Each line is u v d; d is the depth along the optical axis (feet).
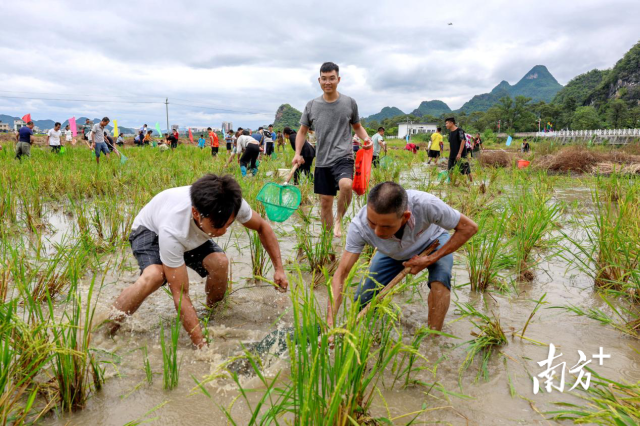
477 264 14.55
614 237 13.23
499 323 10.40
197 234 9.60
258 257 13.67
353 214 22.07
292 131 31.63
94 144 41.27
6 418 6.77
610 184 24.12
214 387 8.05
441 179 33.32
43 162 37.65
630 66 565.53
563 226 19.99
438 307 9.82
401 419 7.29
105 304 11.09
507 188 31.14
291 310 11.37
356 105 17.06
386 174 33.65
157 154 59.77
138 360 8.88
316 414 6.17
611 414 6.64
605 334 10.27
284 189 17.85
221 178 8.70
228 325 10.55
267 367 8.54
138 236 10.22
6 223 18.08
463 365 8.91
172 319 10.65
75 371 7.32
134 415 7.30
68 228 18.67
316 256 14.15
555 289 13.08
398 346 7.32
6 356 6.86
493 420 7.34
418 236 9.74
